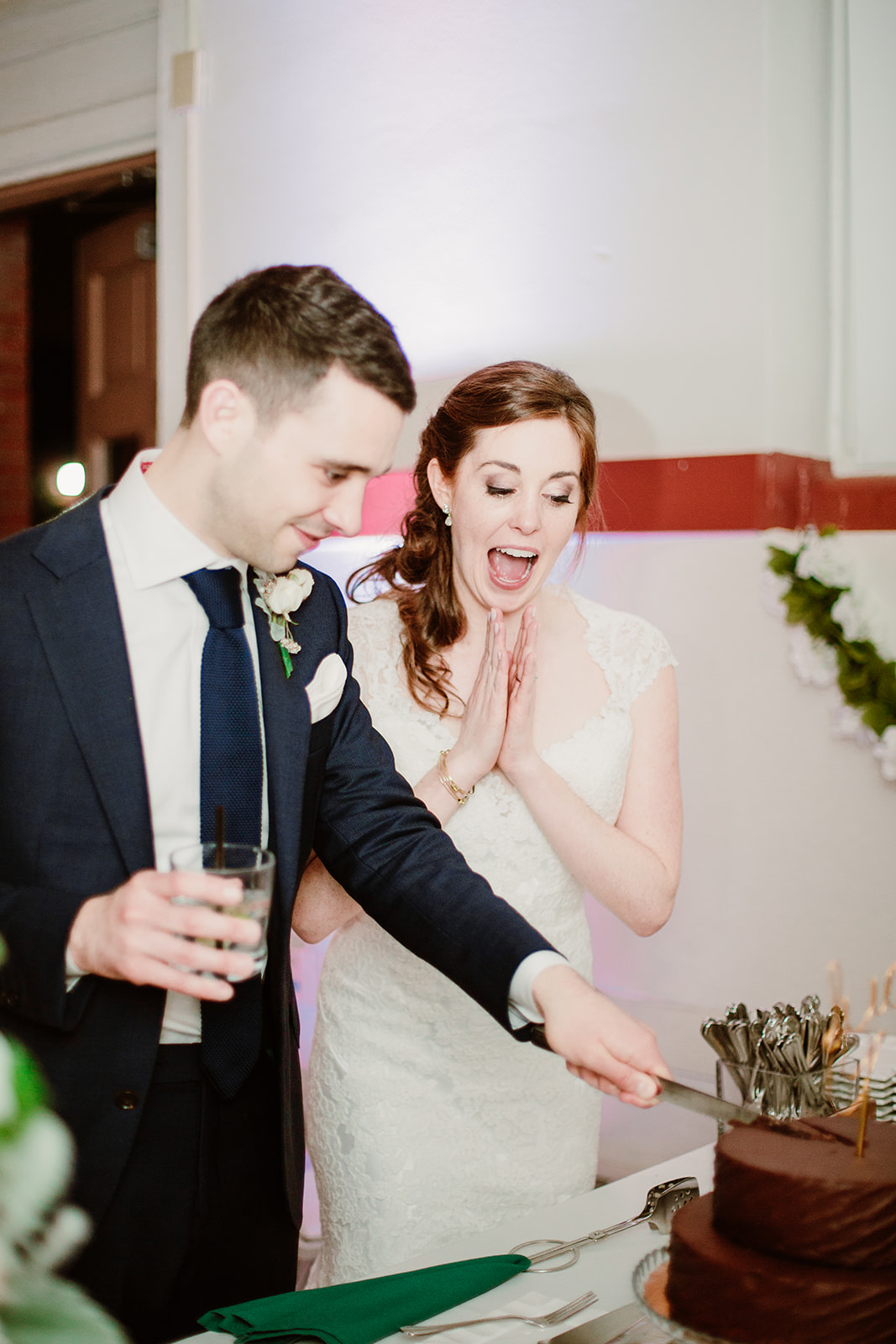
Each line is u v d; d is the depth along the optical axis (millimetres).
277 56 3484
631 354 2902
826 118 2793
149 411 4492
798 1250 896
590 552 2967
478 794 1816
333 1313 1055
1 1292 461
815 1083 1204
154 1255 1291
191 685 1350
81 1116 1236
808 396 2797
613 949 2975
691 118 2781
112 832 1251
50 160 4137
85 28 4000
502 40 3076
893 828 2617
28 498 4832
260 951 1101
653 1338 978
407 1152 1757
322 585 1579
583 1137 1874
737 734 2803
